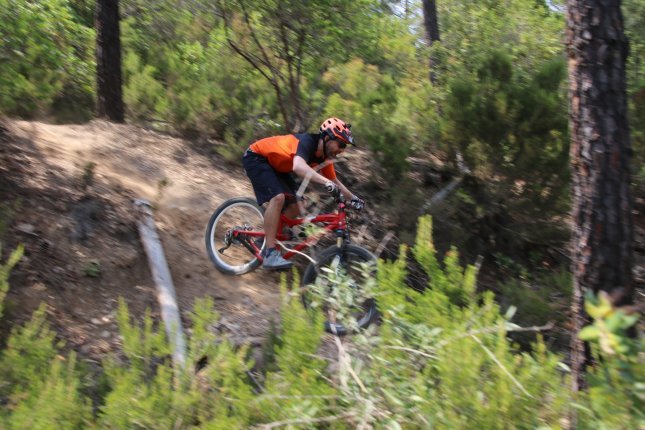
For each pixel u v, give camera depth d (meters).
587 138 4.27
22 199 5.32
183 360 3.43
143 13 11.63
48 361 3.29
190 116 8.38
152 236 5.60
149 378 3.60
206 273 5.71
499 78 7.96
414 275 6.87
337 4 8.32
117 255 5.27
